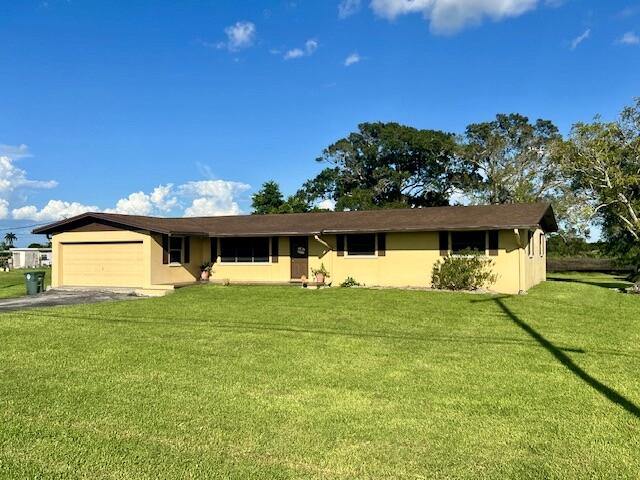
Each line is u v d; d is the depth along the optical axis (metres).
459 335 10.21
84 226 21.00
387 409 5.79
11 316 12.67
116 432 5.07
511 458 4.54
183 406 5.84
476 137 47.06
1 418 5.45
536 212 19.27
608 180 24.55
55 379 6.95
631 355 8.49
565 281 25.48
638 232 23.70
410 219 20.78
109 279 20.66
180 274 21.69
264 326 11.20
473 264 18.84
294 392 6.39
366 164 50.69
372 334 10.27
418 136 47.69
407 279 20.27
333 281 21.36
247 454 4.59
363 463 4.43
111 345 9.18
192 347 9.01
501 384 6.75
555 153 27.08
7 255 55.25
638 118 24.59
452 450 4.70
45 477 4.14
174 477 4.16
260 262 22.45
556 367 7.66
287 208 42.22
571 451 4.67
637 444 4.82
